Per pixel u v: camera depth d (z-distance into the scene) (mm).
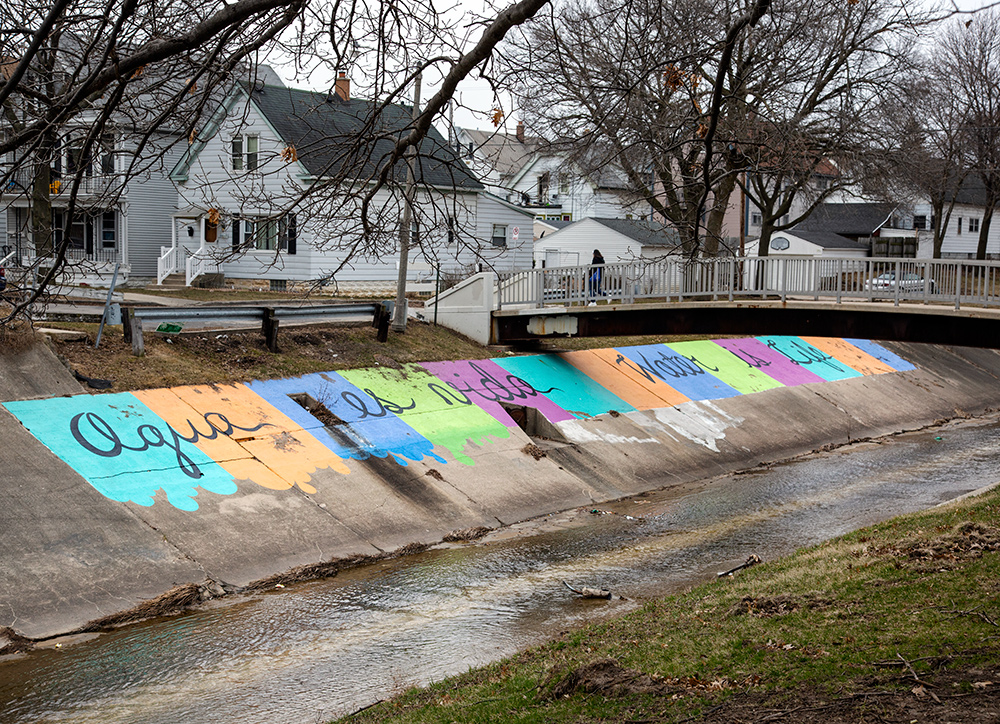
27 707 10984
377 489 19688
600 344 33312
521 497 21297
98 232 43750
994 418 35938
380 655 12680
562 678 9375
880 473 25375
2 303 19750
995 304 20781
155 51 6805
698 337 36469
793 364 36219
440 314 32031
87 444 17562
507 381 27750
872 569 12258
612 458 24656
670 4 11602
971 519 14609
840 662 8773
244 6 6816
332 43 7789
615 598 15117
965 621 9508
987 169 48438
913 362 40906
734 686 8609
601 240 53219
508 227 45719
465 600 15094
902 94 33281
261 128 36406
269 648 12977
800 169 20391
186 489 17469
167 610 14336
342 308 27188
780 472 25750
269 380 22750
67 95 6844
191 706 10984
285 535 17156
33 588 13898
